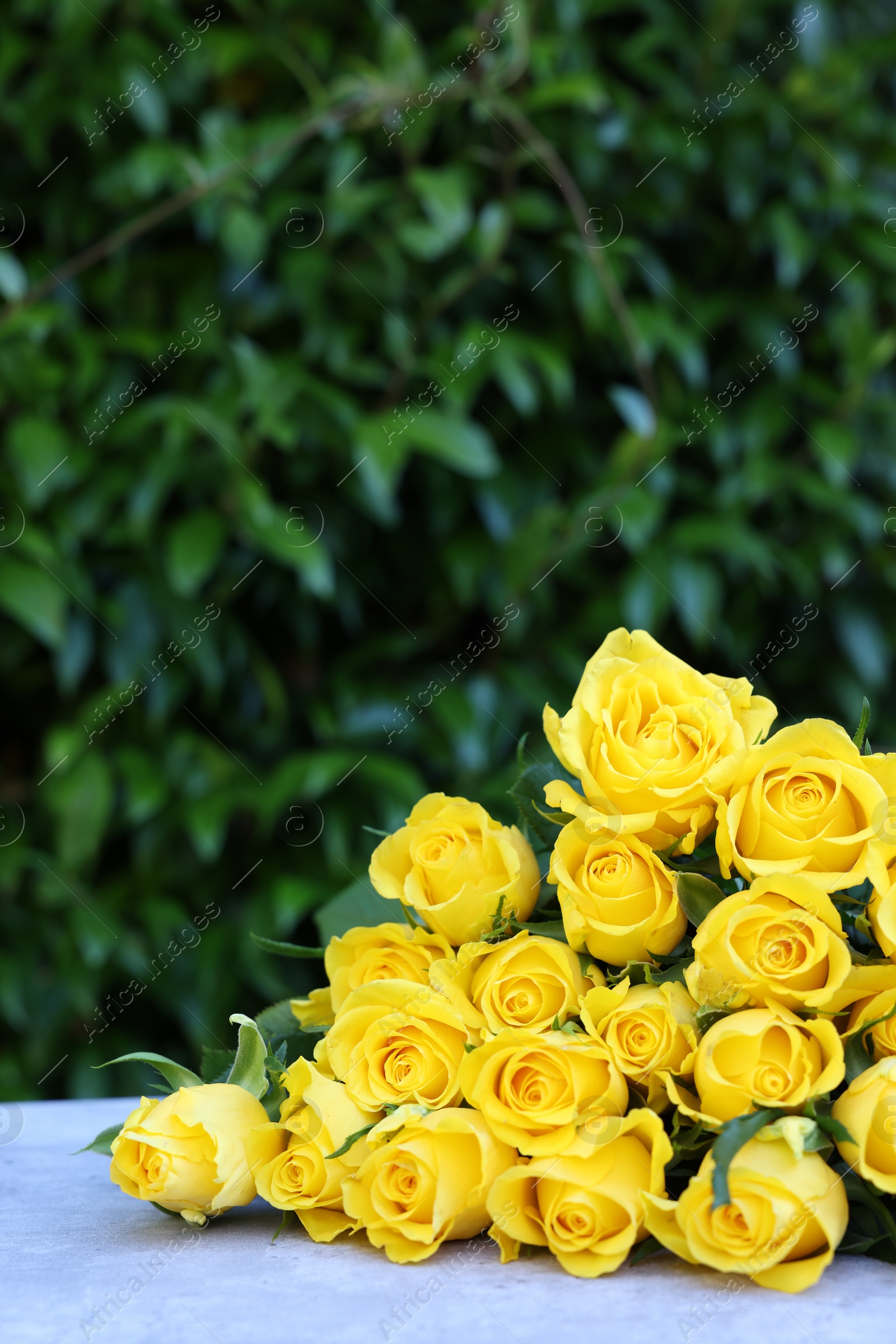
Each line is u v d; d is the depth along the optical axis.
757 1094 1.87
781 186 2.91
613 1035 1.89
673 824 1.91
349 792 2.66
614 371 2.84
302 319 2.66
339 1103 1.91
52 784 2.55
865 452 2.89
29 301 2.52
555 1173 1.88
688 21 2.82
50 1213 1.96
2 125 2.65
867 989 1.89
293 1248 1.92
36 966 2.59
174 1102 1.91
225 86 2.73
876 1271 1.89
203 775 2.64
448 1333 1.84
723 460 2.78
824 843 1.89
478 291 2.79
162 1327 1.85
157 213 2.48
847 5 3.02
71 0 2.51
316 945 2.67
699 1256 1.86
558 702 2.72
